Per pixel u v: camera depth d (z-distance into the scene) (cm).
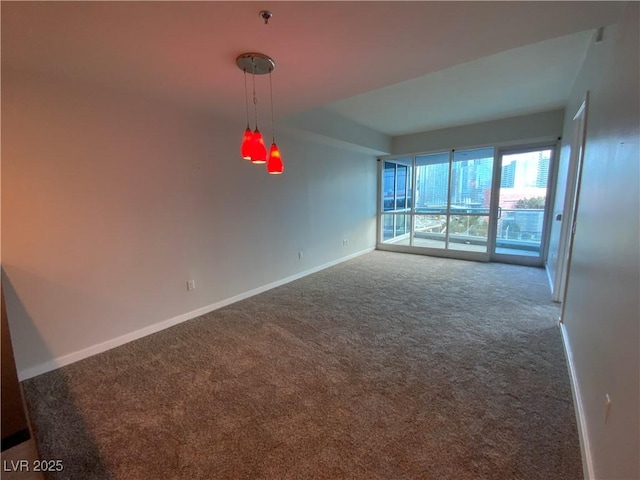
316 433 162
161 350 256
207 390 201
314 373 217
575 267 231
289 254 447
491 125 505
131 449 155
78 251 242
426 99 386
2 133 203
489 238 543
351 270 506
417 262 554
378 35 169
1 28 154
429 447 151
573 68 293
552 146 470
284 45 179
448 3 141
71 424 173
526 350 240
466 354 237
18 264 215
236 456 149
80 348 246
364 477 136
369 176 639
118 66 204
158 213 291
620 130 138
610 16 151
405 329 283
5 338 137
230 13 146
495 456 145
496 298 357
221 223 349
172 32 163
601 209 163
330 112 437
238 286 374
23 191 214
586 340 171
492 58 274
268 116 333
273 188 412
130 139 266
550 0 138
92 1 134
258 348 255
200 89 250
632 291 106
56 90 223
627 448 97
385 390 196
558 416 170
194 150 316
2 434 90
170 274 304
